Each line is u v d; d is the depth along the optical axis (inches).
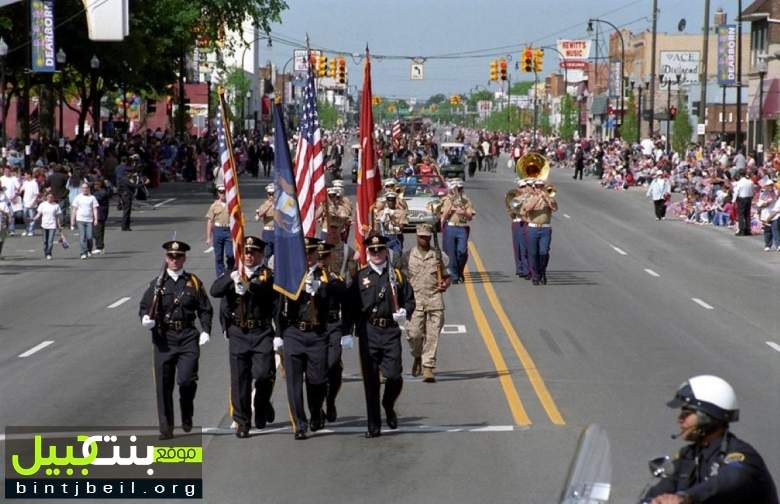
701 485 587.2
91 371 1594.5
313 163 1529.3
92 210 3046.3
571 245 3464.6
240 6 6240.2
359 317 1238.3
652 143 6909.5
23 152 4835.1
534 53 7214.6
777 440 1211.2
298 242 1197.1
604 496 559.5
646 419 1305.4
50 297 2343.8
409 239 3430.1
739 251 3361.2
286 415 1357.0
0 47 4274.1
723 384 604.4
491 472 1091.9
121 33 3061.0
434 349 1525.6
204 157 6427.2
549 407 1370.6
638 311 2177.7
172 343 1217.4
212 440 1224.2
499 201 5142.7
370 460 1141.7
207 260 2925.7
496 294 2375.7
